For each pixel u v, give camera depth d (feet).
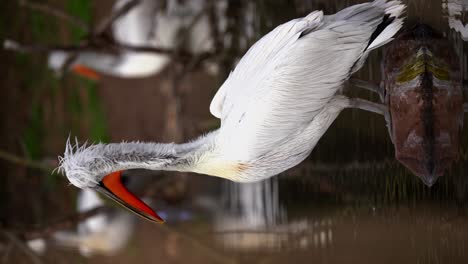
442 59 27.58
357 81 30.19
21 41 59.67
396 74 28.30
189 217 54.75
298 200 42.86
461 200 27.66
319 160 39.11
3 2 59.06
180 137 53.98
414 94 27.63
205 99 57.77
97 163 28.45
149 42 52.70
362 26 26.96
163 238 54.60
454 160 27.68
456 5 27.58
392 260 31.50
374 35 27.20
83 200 55.21
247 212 50.47
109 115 64.08
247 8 47.60
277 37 27.30
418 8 28.09
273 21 43.70
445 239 28.37
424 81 27.43
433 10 27.91
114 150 28.71
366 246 33.81
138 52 51.37
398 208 31.24
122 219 55.16
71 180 28.66
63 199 57.77
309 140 29.60
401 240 30.96
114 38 53.26
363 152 33.99
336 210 37.93
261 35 45.44
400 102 28.12
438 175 27.35
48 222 47.26
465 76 27.78
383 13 27.14
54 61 54.75
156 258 54.39
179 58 51.78
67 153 28.84
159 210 53.01
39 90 60.18
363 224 34.32
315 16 26.84
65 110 61.72
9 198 58.44
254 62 27.68
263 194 48.21
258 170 29.35
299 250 42.37
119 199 29.30
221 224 52.85
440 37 27.73
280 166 29.66
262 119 27.61
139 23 52.49
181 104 54.34
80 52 52.47
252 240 48.62
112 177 29.30
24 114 59.98
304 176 41.37
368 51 27.81
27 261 50.37
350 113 34.86
